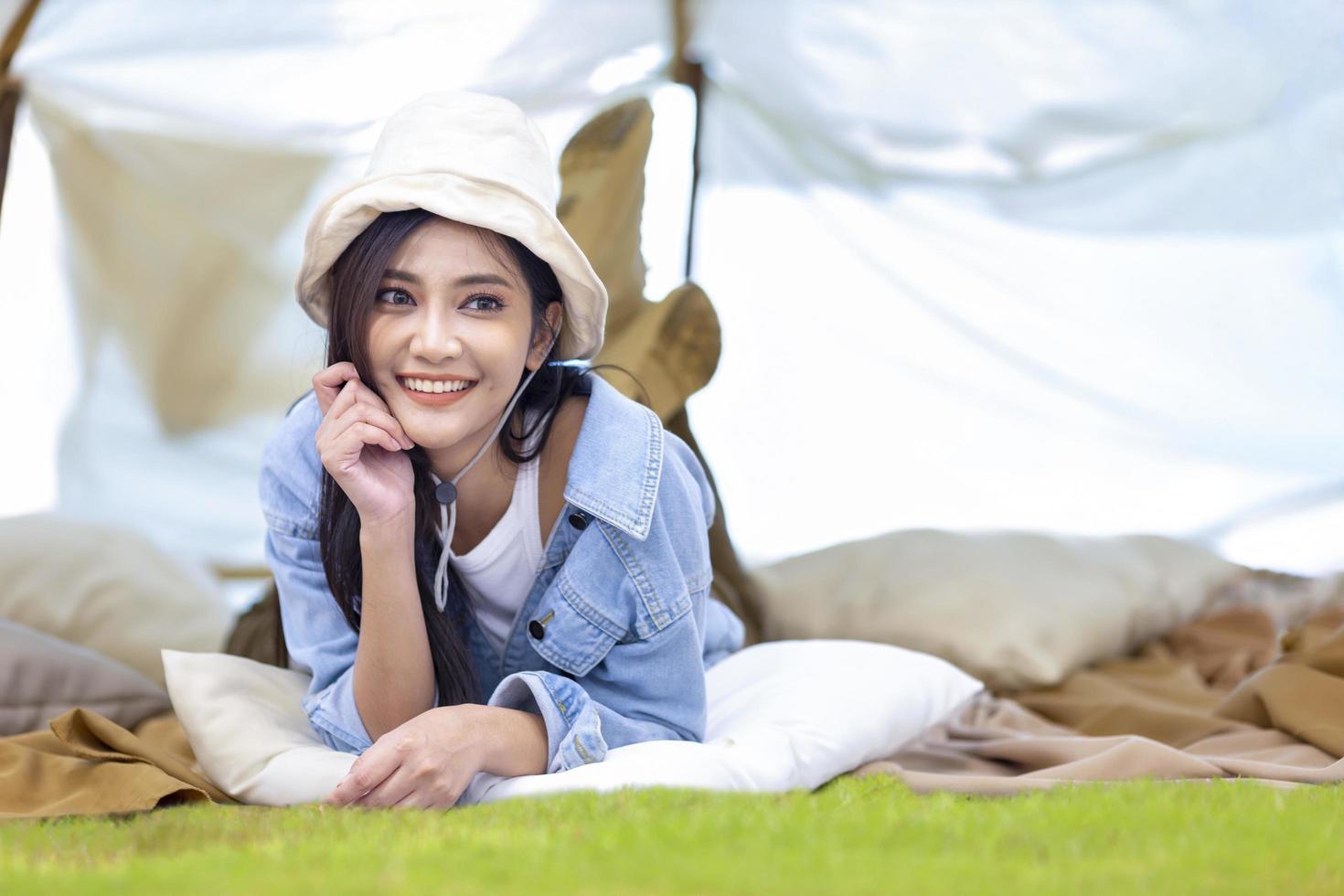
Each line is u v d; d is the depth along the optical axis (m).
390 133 2.09
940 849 1.41
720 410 5.56
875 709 2.42
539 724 2.05
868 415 5.54
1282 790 1.90
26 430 5.53
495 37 4.95
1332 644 2.74
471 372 2.04
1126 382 5.20
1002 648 3.59
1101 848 1.43
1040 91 4.97
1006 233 5.32
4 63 4.84
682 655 2.23
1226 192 5.05
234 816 1.75
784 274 5.54
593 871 1.24
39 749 2.21
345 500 2.23
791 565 4.14
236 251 5.67
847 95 5.17
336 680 2.25
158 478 5.62
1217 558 4.32
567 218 3.46
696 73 5.42
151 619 3.71
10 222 5.45
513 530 2.26
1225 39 4.67
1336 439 5.09
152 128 5.42
